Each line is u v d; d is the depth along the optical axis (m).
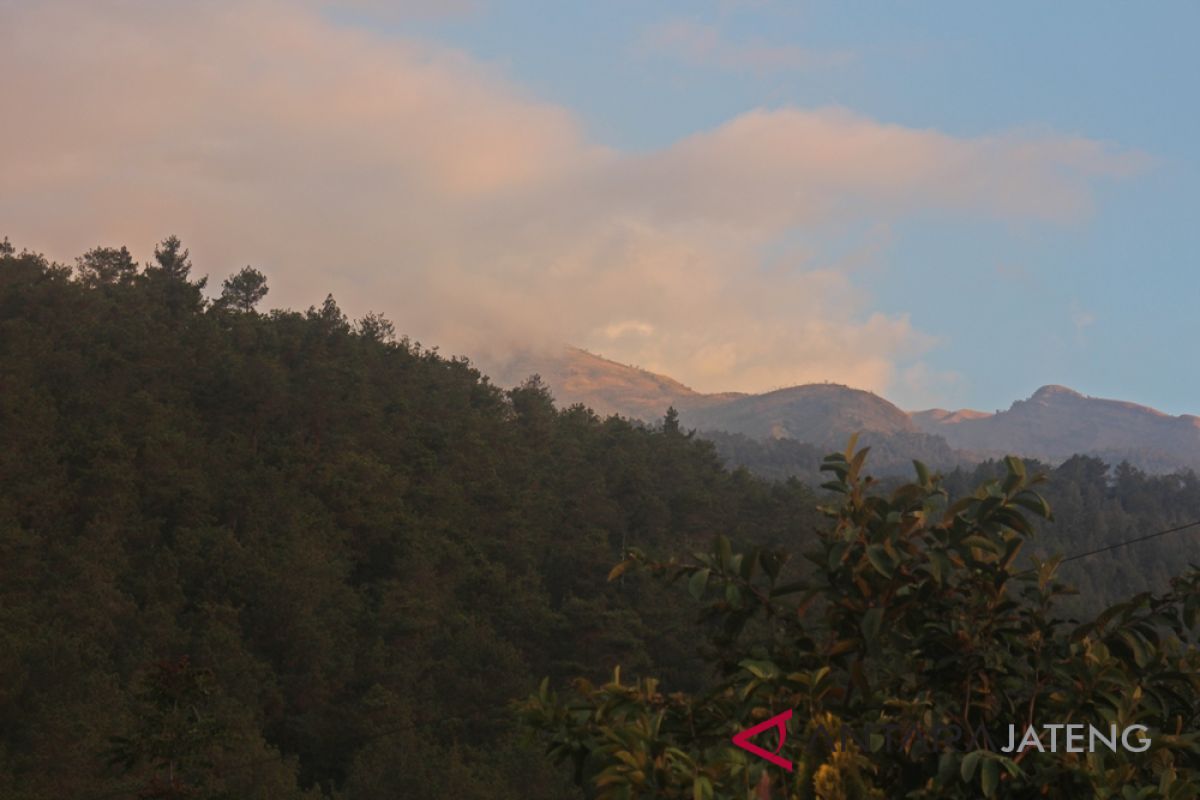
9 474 65.06
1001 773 5.51
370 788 44.41
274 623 59.25
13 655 44.72
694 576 6.23
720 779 5.40
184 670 25.92
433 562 74.25
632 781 5.32
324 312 116.38
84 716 40.25
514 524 87.62
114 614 54.34
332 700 57.34
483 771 45.75
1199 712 6.43
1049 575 6.35
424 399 109.31
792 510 103.88
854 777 5.32
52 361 83.69
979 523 6.19
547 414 126.50
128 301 102.12
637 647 64.94
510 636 68.06
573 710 6.21
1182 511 167.62
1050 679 6.14
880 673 6.35
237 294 116.06
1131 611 6.48
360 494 78.56
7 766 38.22
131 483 67.75
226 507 73.12
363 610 66.12
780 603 6.46
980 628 6.15
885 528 5.93
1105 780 5.32
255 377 87.12
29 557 55.31
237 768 42.19
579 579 81.12
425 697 58.94
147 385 86.31
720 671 6.51
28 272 100.69
